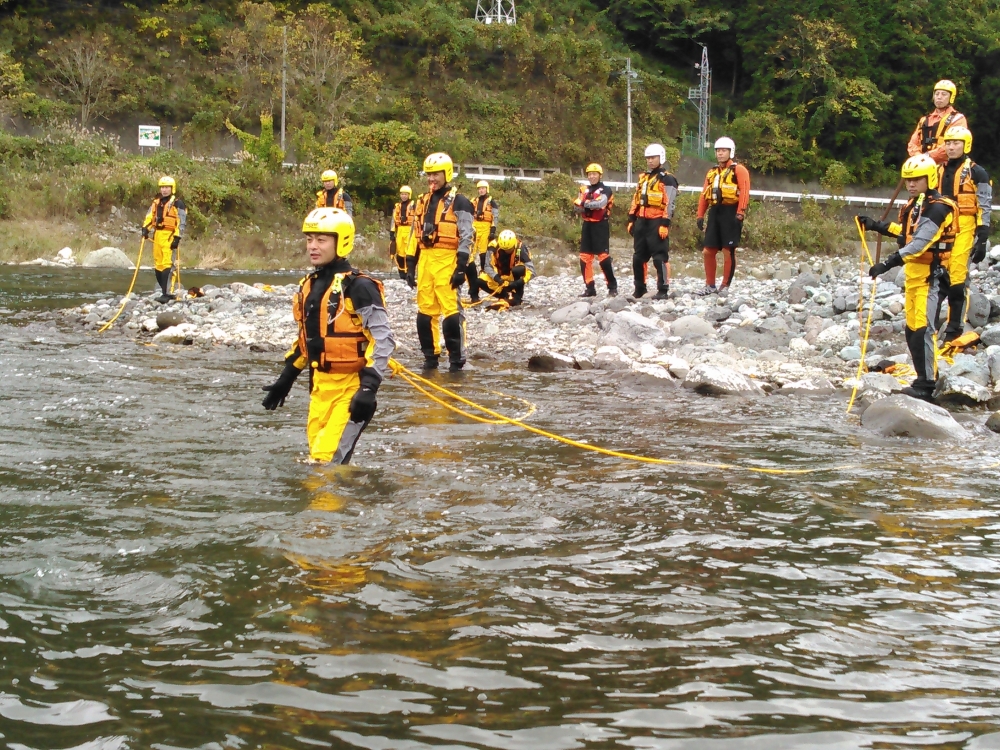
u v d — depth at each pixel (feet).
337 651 10.03
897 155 222.48
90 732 8.38
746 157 209.05
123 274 74.64
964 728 8.77
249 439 20.24
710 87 225.15
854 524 15.08
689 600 11.74
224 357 33.71
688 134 211.41
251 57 171.01
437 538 13.78
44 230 98.22
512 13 213.05
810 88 218.59
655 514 15.42
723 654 10.25
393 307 49.26
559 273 109.29
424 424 22.66
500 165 180.45
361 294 17.71
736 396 27.68
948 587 12.42
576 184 156.87
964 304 31.60
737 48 235.20
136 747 8.14
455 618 10.96
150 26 167.63
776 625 11.06
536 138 187.42
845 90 213.66
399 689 9.25
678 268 114.21
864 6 232.32
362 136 148.87
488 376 30.99
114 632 10.41
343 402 18.21
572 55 201.87
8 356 31.96
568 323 42.37
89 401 24.23
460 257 31.30
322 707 8.88
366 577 12.12
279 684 9.30
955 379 27.55
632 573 12.64
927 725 8.82
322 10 184.65
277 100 165.68
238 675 9.48
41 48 157.99
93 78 154.40
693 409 25.48
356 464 18.25
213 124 150.71
